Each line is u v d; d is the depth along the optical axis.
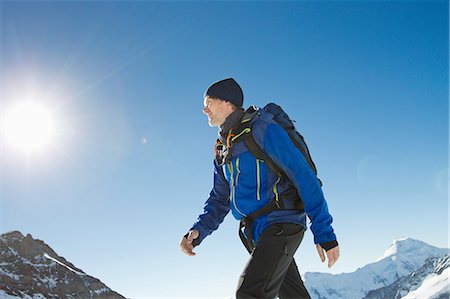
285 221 3.38
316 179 3.37
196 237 4.14
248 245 3.65
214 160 4.10
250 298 3.15
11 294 76.06
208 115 3.84
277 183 3.45
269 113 3.62
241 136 3.54
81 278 93.06
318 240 3.25
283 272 3.37
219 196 4.17
